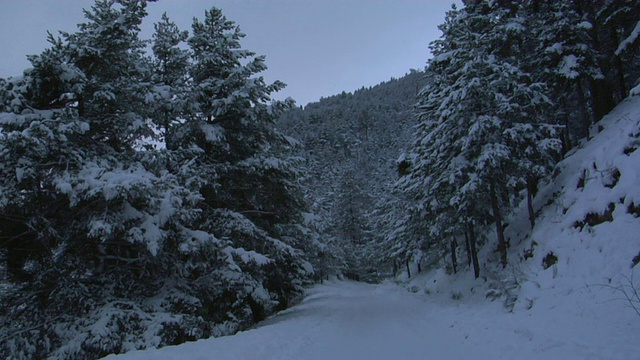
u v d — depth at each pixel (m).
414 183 22.88
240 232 15.45
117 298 12.12
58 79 12.53
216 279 13.91
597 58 20.25
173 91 15.39
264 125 18.06
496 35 18.66
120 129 13.52
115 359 7.07
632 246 9.94
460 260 26.00
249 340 9.76
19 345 10.68
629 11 18.53
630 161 12.50
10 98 11.54
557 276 11.67
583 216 13.13
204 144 17.00
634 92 17.16
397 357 7.97
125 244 12.60
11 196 10.41
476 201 18.00
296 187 18.41
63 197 11.62
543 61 19.89
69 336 10.75
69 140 12.20
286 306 22.84
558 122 22.20
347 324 13.58
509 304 11.92
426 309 17.02
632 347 6.13
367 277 66.69
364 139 173.62
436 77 21.38
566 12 19.03
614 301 8.53
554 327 8.41
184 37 17.36
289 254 17.00
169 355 7.46
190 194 12.70
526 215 19.73
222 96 17.36
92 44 13.41
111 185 10.57
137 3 13.86
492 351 7.88
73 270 12.53
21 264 12.84
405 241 34.81
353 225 62.19
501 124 16.27
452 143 17.98
